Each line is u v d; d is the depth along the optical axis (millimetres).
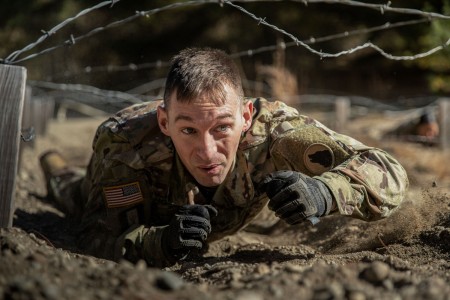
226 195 4117
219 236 4492
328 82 22703
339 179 3580
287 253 4156
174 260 3828
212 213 3768
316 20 22672
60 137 12375
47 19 20906
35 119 11516
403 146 10922
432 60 16641
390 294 2529
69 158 9828
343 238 4730
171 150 4066
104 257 4176
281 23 22797
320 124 4117
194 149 3666
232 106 3631
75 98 12258
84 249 4375
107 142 4195
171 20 22719
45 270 2656
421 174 8727
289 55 22484
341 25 22562
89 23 21203
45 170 6367
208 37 23078
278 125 4062
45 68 19516
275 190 3324
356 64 22750
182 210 3705
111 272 2639
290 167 4012
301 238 5180
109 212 4191
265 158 4086
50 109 12109
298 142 3945
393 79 22547
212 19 23234
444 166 9195
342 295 2463
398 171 3926
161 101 4352
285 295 2504
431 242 4184
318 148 3912
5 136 3561
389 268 2992
